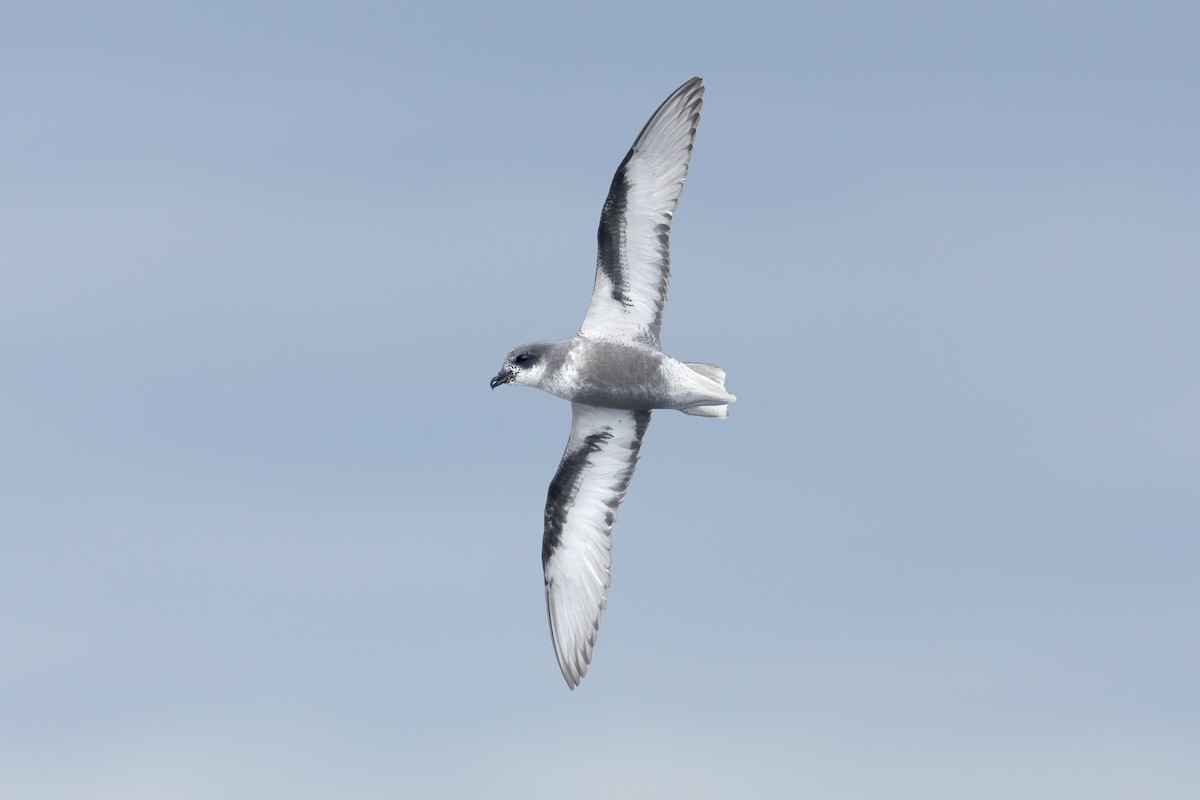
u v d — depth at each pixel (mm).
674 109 19359
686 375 20016
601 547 21281
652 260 19891
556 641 21281
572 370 20094
